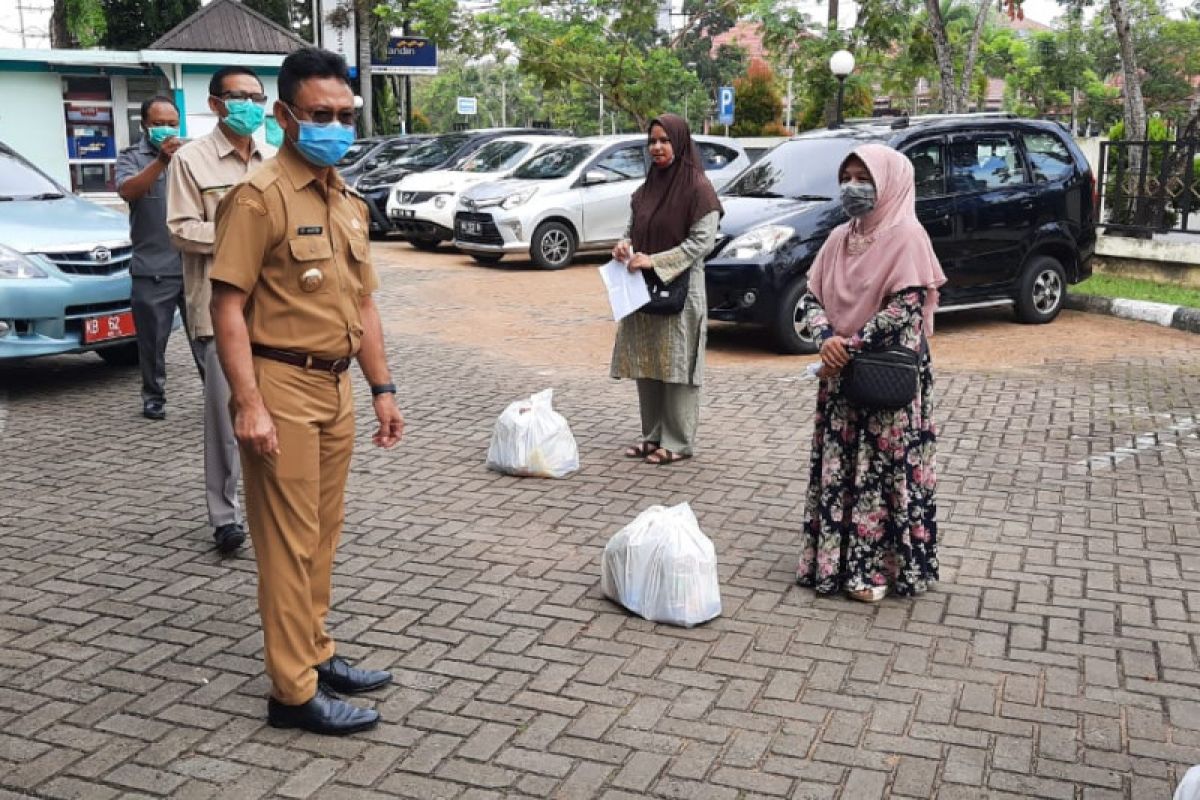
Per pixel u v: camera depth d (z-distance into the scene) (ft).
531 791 10.81
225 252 10.80
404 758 11.40
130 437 23.50
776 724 12.05
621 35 84.74
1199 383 27.71
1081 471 20.94
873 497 14.94
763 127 113.29
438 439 23.26
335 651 13.62
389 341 34.01
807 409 25.43
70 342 26.05
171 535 17.85
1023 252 34.12
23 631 14.33
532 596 15.42
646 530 14.78
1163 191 41.50
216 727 11.98
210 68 84.23
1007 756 11.45
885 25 70.49
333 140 10.92
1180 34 161.99
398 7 99.09
